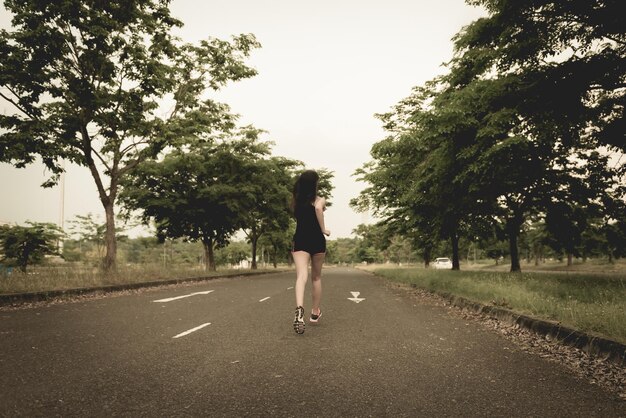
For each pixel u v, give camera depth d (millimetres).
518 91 11133
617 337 4973
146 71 15719
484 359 4840
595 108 11148
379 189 25766
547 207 18359
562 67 10328
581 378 4109
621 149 10695
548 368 4473
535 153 12992
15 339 5777
